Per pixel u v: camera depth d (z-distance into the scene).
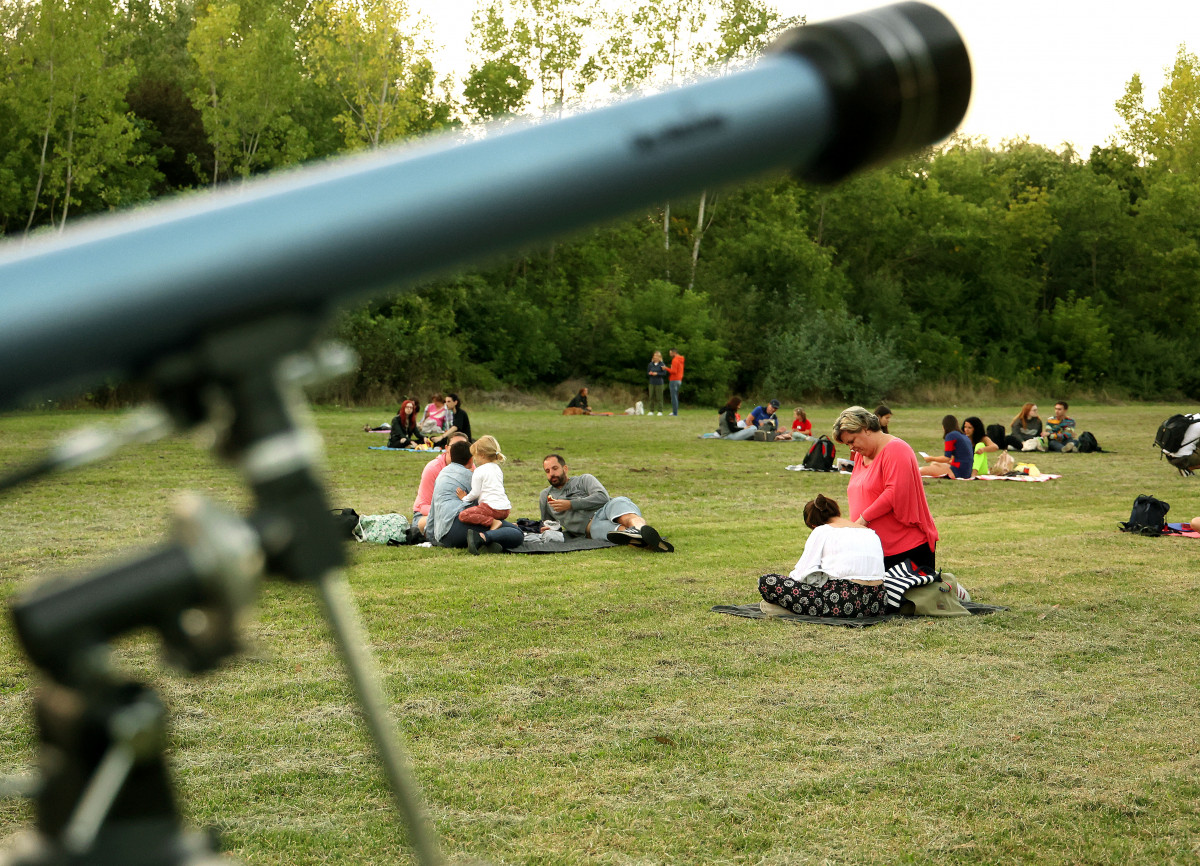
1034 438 24.58
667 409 43.91
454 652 6.38
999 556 10.20
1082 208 65.88
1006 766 4.60
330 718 5.11
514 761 4.63
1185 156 69.44
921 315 60.59
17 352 0.42
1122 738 4.98
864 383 50.31
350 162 0.51
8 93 36.25
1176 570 9.44
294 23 55.56
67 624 0.44
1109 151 74.12
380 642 6.58
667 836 3.91
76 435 0.48
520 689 5.64
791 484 17.03
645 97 0.52
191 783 4.31
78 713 0.48
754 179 0.53
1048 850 3.82
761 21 50.84
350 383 38.62
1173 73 70.44
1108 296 66.50
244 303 0.46
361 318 39.41
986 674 6.05
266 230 0.46
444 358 42.25
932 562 7.91
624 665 6.14
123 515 11.80
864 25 0.52
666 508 13.98
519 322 46.06
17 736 4.64
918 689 5.74
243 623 0.46
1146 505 11.77
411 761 4.61
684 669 6.07
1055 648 6.66
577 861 3.70
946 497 15.79
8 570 8.58
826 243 61.88
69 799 0.49
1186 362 62.47
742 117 0.51
